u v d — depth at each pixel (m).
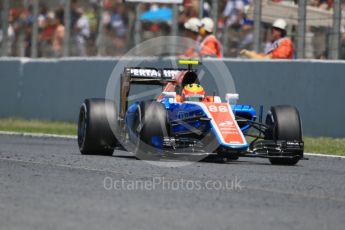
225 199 26.30
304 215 23.69
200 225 21.50
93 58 66.81
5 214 22.88
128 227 21.00
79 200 25.52
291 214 23.77
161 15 71.12
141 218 22.42
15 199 25.61
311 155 44.34
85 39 72.19
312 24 59.12
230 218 22.73
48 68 70.81
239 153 35.72
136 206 24.52
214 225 21.55
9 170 33.69
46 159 38.84
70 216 22.61
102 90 65.94
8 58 74.19
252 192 28.06
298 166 37.88
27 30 76.31
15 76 73.56
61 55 75.88
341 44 57.31
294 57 61.19
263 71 57.22
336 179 32.59
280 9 61.72
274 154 37.00
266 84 57.03
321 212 24.31
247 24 65.19
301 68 55.00
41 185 28.89
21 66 73.19
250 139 52.78
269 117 38.53
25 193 26.91
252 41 62.81
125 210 23.75
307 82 54.66
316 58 59.19
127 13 70.94
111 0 72.06
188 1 69.94
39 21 74.81
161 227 21.09
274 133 37.62
